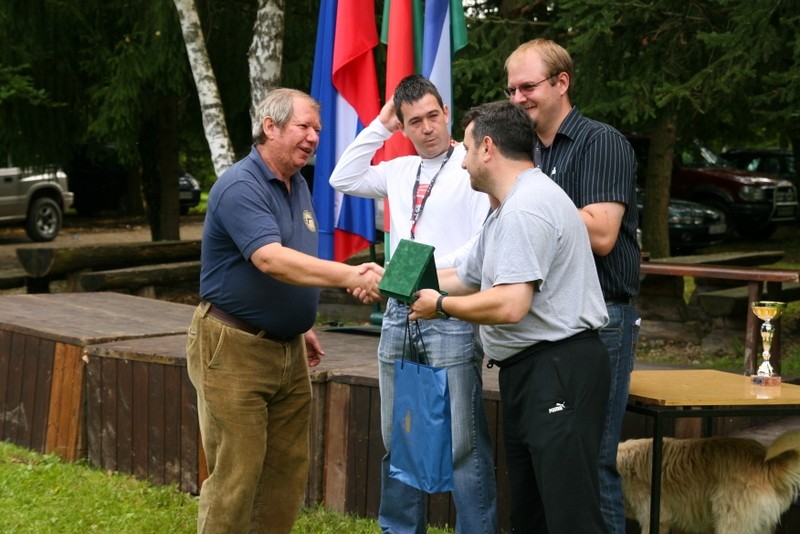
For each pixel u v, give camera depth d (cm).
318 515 438
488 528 344
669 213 1398
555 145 316
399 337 353
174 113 1262
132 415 498
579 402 283
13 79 954
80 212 2111
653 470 307
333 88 547
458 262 336
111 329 554
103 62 1085
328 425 446
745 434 388
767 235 1655
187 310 648
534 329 285
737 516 333
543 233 276
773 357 604
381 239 938
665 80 707
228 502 338
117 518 436
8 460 518
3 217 1541
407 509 365
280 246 318
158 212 1290
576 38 692
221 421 336
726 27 708
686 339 776
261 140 331
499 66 809
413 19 525
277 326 336
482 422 349
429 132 348
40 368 539
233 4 1106
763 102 649
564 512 280
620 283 310
